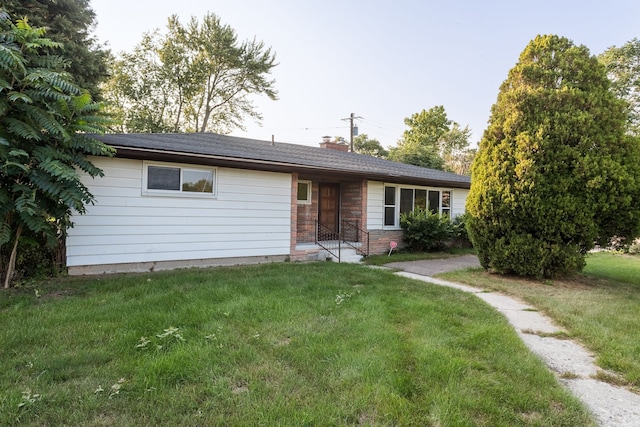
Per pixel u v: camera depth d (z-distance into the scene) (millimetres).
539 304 5141
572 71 6703
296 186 9102
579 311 4730
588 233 6457
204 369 2752
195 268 7340
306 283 5785
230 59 26422
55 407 2229
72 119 5301
